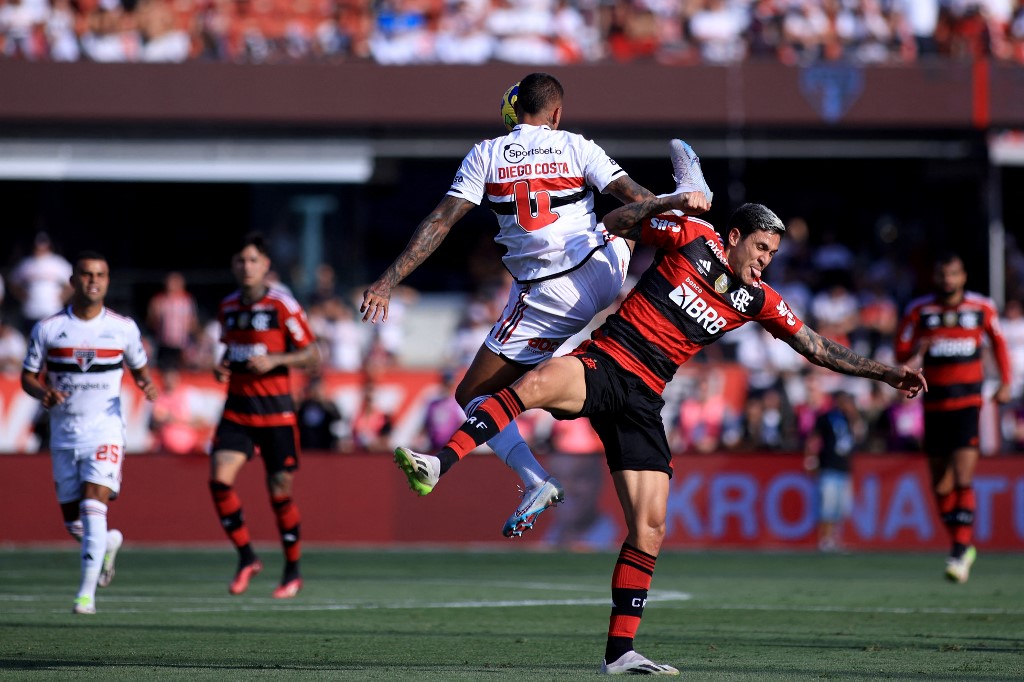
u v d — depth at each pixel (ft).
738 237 65.46
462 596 115.14
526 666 68.03
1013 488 180.14
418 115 225.76
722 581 133.59
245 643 79.05
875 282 245.24
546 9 242.17
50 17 230.89
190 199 243.19
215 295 244.01
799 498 183.21
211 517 180.04
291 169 232.53
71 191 241.35
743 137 238.48
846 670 66.59
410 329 242.99
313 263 242.99
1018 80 230.07
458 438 61.00
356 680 61.11
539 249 68.28
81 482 99.40
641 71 226.17
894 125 230.27
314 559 159.33
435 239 68.03
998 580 135.85
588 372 64.03
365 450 187.73
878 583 131.54
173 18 235.81
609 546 182.19
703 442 199.52
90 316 99.35
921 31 250.98
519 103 69.97
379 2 239.50
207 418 193.67
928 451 135.33
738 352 213.25
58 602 106.32
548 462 182.80
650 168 261.24
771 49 238.48
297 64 224.74
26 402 192.13
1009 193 267.80
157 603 106.52
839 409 179.42
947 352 133.69
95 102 222.48
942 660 71.61
